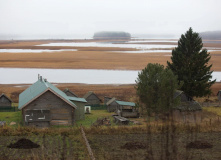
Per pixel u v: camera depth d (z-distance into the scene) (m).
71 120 60.38
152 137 41.62
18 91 111.00
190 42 85.44
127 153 33.62
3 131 44.41
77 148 35.97
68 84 126.81
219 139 40.62
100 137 42.59
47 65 186.75
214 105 85.94
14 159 30.91
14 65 185.62
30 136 43.00
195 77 81.56
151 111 56.38
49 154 33.03
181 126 46.22
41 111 58.09
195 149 35.12
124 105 75.25
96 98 89.38
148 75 59.66
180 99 61.75
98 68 176.12
